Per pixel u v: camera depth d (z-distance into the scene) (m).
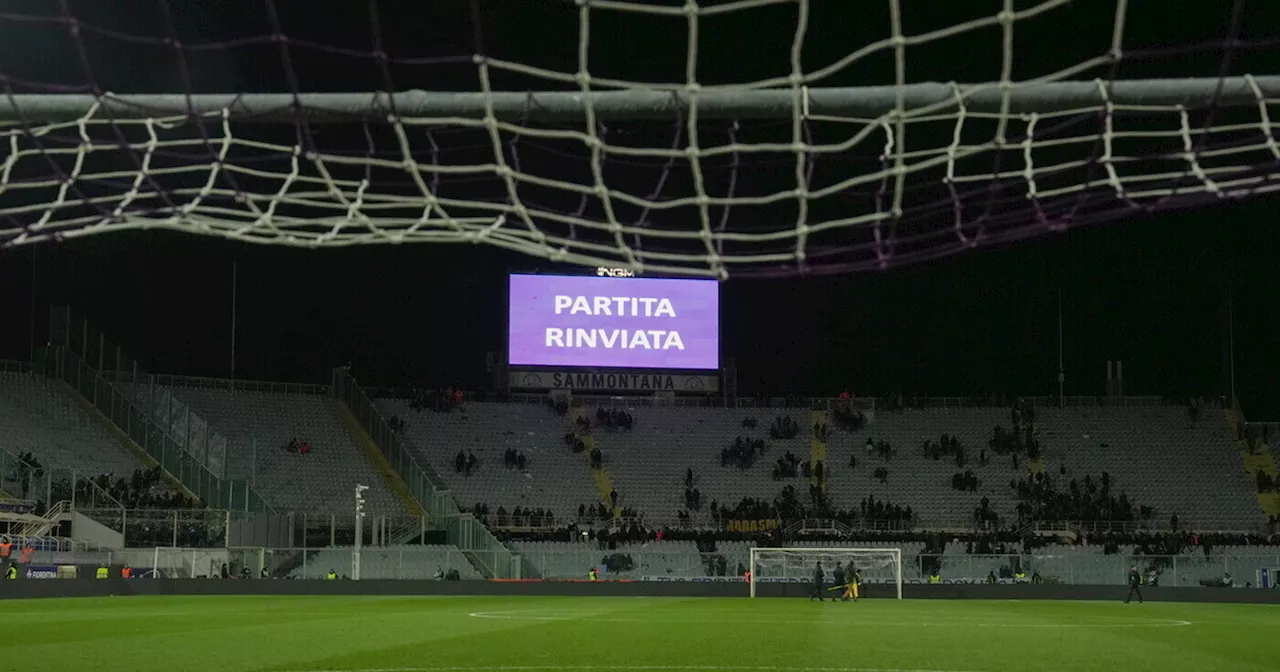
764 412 64.19
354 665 16.48
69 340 56.72
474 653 18.16
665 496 58.91
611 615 29.41
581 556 49.94
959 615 31.00
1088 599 46.09
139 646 19.55
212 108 9.72
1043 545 52.62
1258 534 53.66
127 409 54.12
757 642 20.42
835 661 17.17
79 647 19.36
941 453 60.56
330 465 57.28
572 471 60.28
